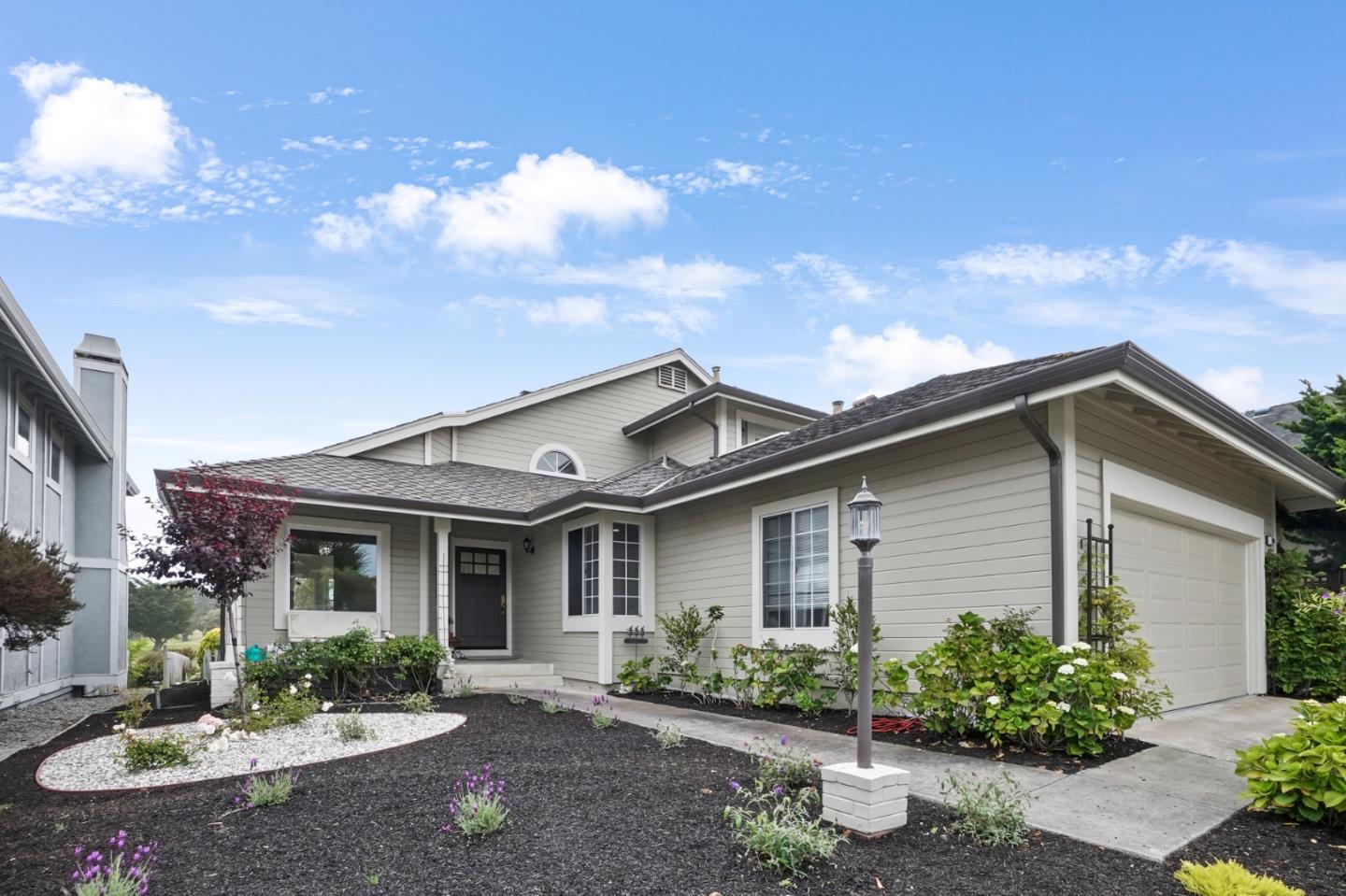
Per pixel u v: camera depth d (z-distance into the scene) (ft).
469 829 14.73
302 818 16.05
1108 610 22.11
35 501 36.55
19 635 26.68
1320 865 13.28
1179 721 24.50
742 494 34.50
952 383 32.07
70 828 15.96
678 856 13.73
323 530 39.60
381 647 35.65
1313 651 31.12
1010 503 23.61
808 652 28.96
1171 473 27.40
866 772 14.89
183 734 24.98
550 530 43.42
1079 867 13.15
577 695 36.14
